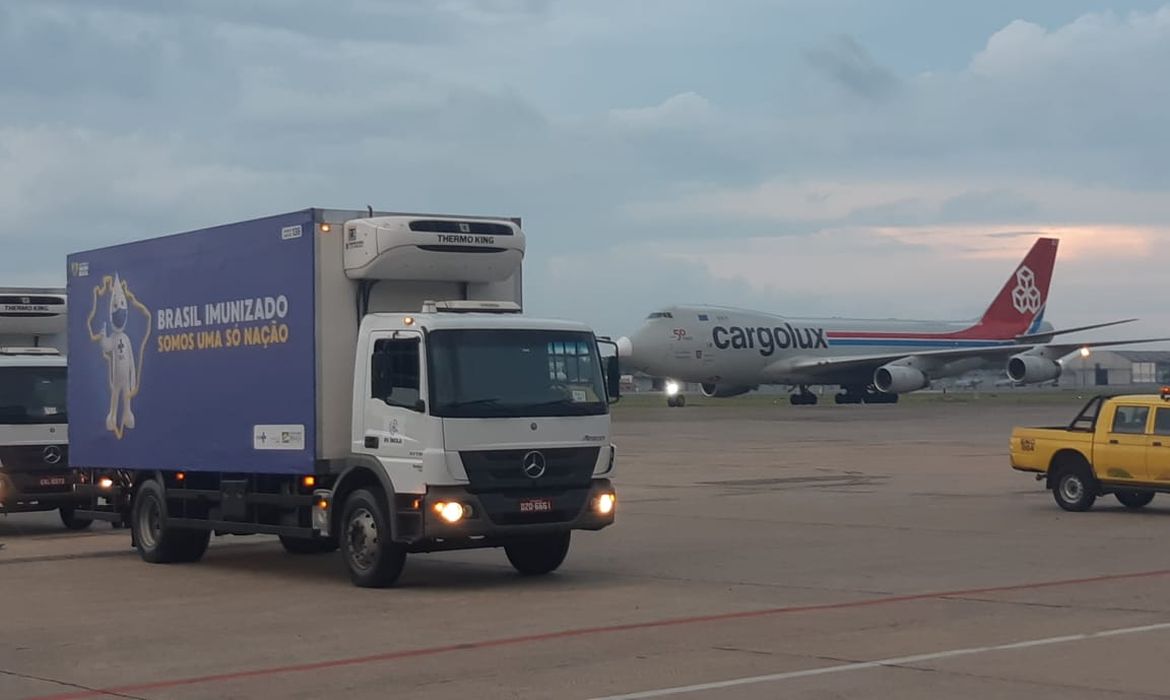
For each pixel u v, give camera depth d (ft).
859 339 262.88
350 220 49.73
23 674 34.14
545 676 32.30
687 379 241.35
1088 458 72.43
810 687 30.27
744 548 59.16
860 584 47.32
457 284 52.19
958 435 156.87
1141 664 32.37
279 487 52.03
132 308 59.41
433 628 39.88
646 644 36.22
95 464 62.08
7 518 84.64
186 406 55.62
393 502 46.83
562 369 48.32
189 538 58.39
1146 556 54.49
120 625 41.73
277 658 35.63
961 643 35.50
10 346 77.20
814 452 129.29
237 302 52.60
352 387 49.29
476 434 45.88
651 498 85.30
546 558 51.96
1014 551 56.44
